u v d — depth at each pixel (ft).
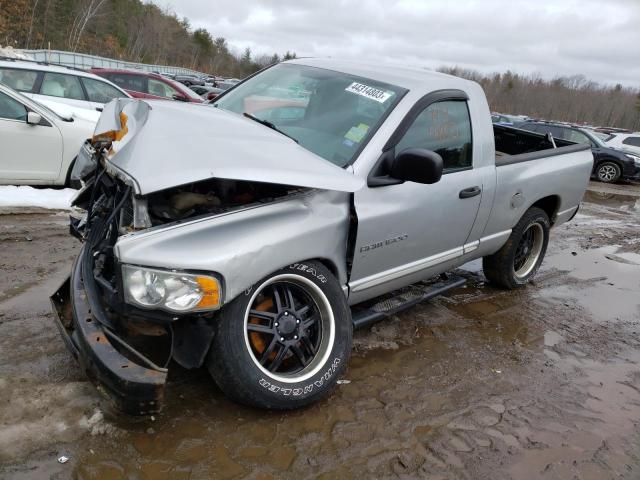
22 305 12.50
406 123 11.34
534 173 15.60
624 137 61.36
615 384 12.43
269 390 9.07
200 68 313.94
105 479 7.69
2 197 20.63
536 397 11.42
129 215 9.35
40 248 16.39
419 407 10.48
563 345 14.19
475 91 13.60
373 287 11.50
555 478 9.02
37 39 166.71
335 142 11.03
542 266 21.06
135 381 7.70
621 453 9.90
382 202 10.78
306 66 13.51
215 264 8.21
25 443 8.09
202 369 10.55
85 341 8.07
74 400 9.10
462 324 14.57
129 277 8.02
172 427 8.91
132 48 245.04
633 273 21.63
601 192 48.06
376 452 9.06
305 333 9.86
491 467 9.06
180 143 8.79
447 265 13.73
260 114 12.35
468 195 12.98
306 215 9.58
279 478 8.19
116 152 9.09
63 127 22.93
